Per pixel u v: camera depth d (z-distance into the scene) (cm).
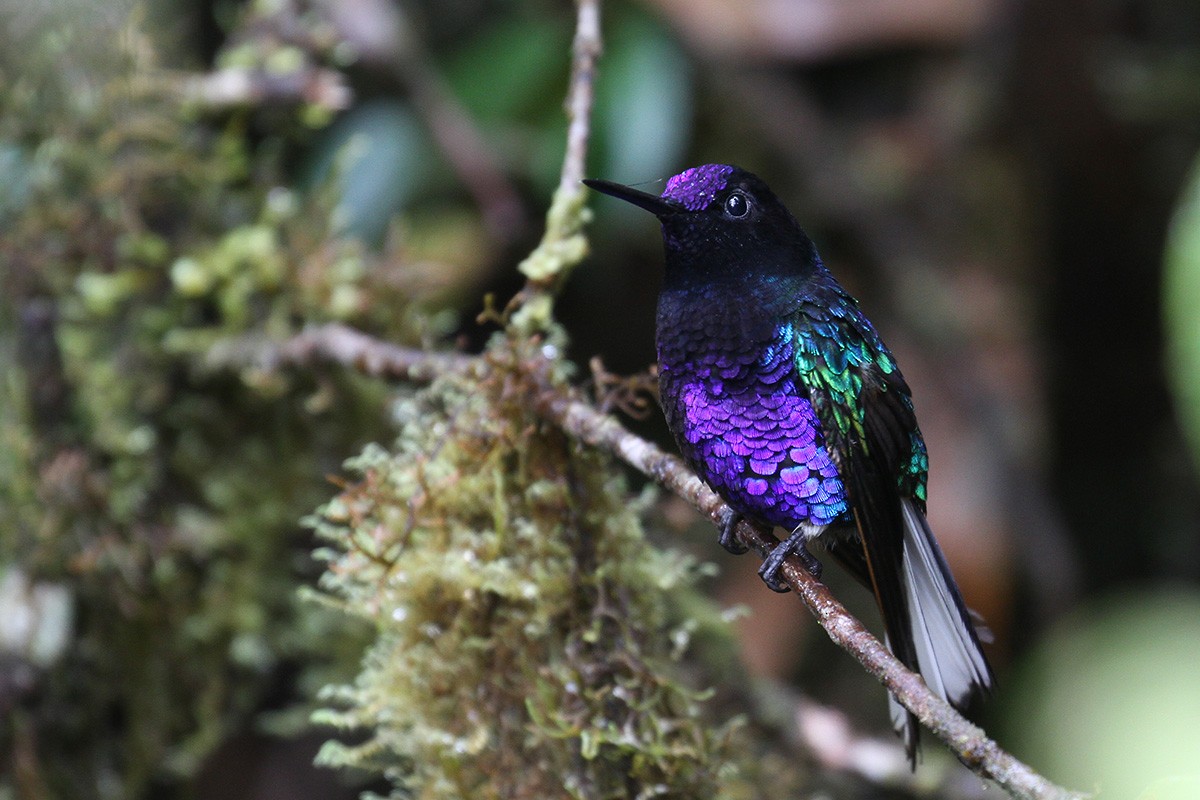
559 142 1023
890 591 555
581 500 568
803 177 1150
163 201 865
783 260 577
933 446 1068
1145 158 1167
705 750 559
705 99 1138
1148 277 1195
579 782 548
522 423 566
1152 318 1203
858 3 1118
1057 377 1217
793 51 1108
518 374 563
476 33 1148
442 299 1084
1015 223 1148
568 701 550
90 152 847
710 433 572
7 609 798
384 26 981
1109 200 1164
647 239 1131
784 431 564
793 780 758
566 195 601
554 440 568
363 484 586
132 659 828
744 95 1138
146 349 841
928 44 1134
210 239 863
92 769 816
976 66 1151
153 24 970
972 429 1069
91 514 816
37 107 846
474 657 566
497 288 1135
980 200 1151
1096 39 1099
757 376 562
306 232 846
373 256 866
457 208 1110
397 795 590
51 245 836
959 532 1024
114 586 816
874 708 1108
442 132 1002
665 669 579
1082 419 1236
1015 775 373
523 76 1047
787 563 509
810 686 1120
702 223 571
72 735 809
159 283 849
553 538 565
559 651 559
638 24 1038
